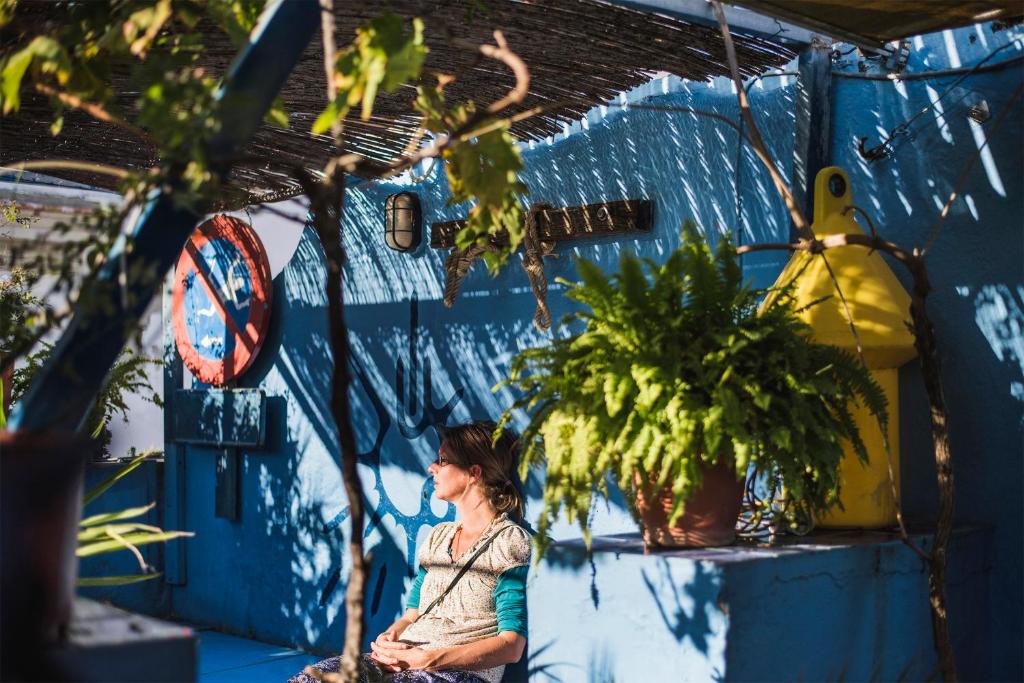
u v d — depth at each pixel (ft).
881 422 8.52
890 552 8.80
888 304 9.32
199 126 5.86
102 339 6.43
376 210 16.58
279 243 19.13
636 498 8.46
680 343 8.20
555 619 8.89
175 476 20.38
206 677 16.34
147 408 24.39
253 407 18.44
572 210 13.53
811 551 8.25
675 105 12.80
